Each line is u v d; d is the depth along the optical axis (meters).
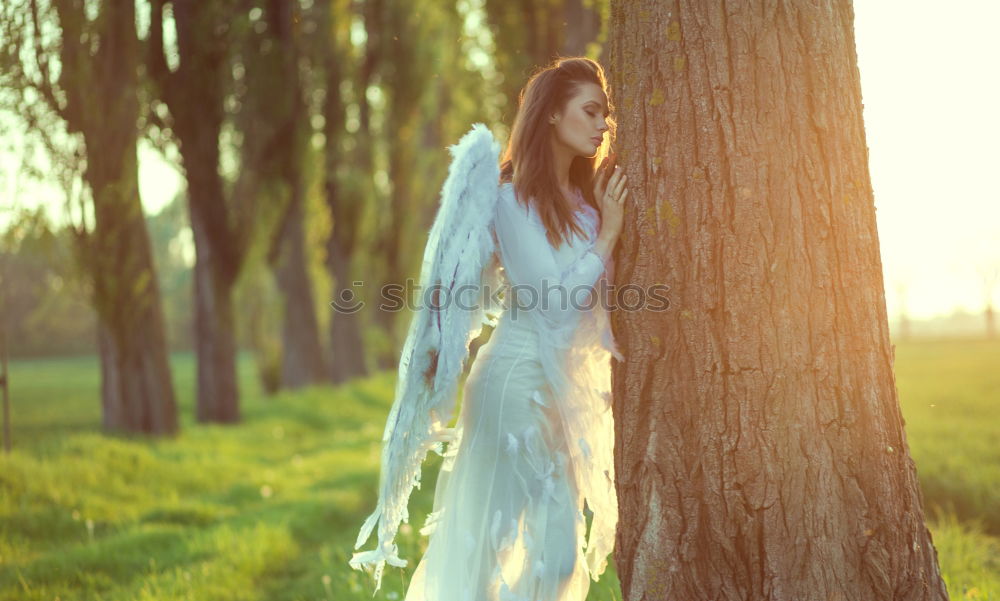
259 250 14.54
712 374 2.26
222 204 13.95
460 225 2.61
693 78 2.28
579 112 2.67
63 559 5.07
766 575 2.21
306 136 15.07
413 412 2.63
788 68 2.22
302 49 17.61
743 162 2.23
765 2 2.23
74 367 49.69
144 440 10.37
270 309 19.23
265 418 14.67
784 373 2.20
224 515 6.72
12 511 6.34
